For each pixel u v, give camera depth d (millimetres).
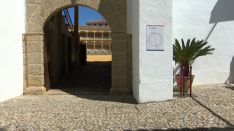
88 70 22828
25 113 10734
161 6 12281
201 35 15156
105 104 12219
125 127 8875
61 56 19812
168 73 12328
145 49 12281
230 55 15445
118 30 14461
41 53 14547
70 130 8680
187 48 12984
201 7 15125
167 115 10117
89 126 9039
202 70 15352
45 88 14836
